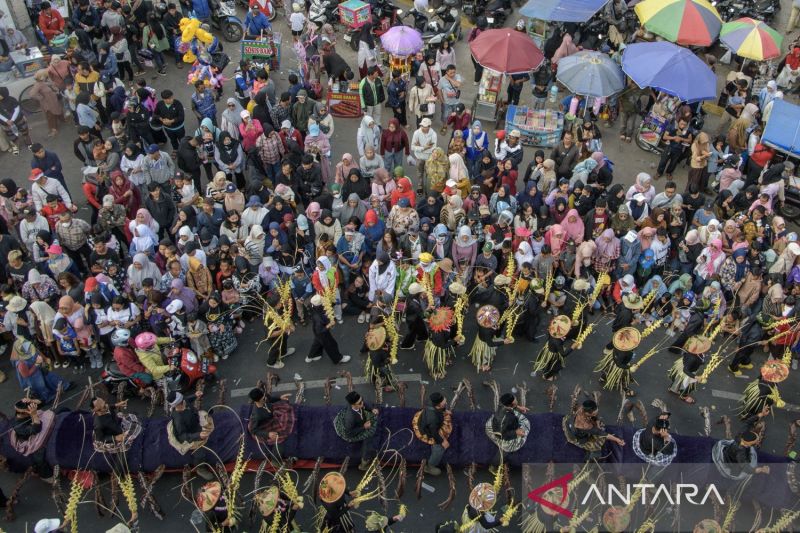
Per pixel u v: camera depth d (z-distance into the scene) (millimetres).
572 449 10297
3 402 11609
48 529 8797
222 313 12078
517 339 12969
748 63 19484
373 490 10320
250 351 12570
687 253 13281
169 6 19531
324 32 18438
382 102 18062
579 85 16562
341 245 12938
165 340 11250
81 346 11703
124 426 10320
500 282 12086
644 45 17438
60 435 10203
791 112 15562
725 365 12664
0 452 10117
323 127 15414
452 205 13383
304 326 13109
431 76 17312
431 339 11719
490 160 14789
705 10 18234
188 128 17781
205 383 11852
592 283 13422
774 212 15156
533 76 18406
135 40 19344
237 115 15555
